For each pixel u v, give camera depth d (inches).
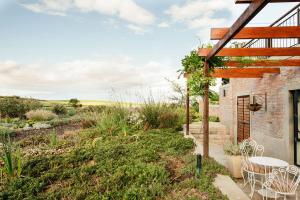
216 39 187.0
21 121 657.6
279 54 212.5
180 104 486.9
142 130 382.9
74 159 243.1
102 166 220.4
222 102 532.1
